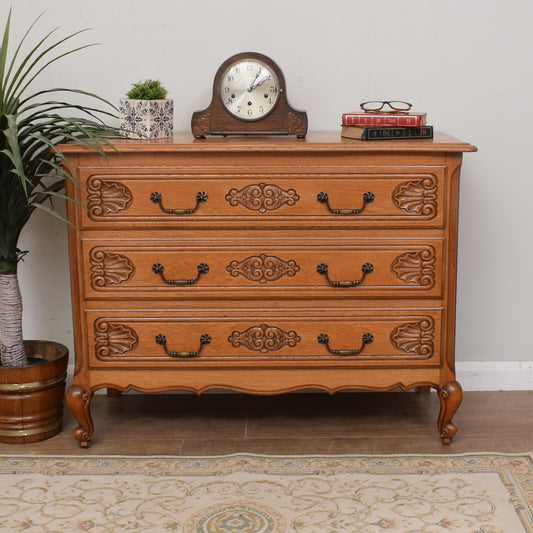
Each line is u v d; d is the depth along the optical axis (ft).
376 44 8.79
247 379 7.70
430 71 8.84
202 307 7.55
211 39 8.79
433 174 7.26
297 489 7.04
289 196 7.30
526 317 9.36
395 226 7.35
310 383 7.70
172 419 8.66
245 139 7.76
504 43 8.77
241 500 6.86
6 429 8.04
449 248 7.41
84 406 7.75
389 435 8.17
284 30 8.76
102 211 7.37
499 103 8.89
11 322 8.11
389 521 6.49
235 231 7.39
